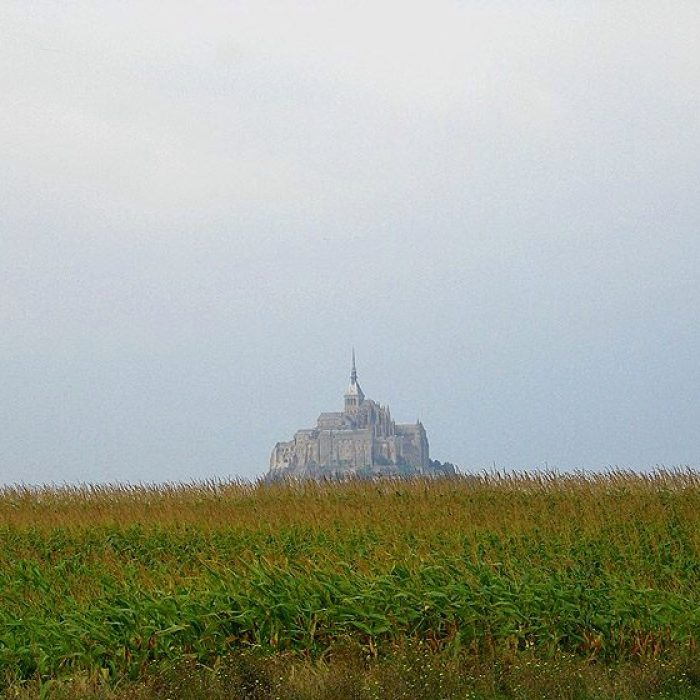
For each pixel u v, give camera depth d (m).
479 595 46.03
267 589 46.19
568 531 68.12
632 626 45.03
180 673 39.41
